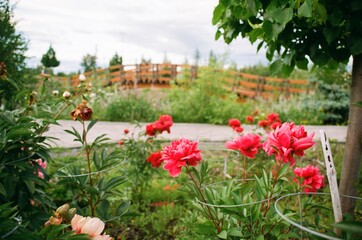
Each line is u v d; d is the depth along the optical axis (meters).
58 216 1.11
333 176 1.32
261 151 3.59
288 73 2.38
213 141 6.00
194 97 11.62
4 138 1.75
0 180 1.82
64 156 4.36
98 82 12.46
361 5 1.75
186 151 1.46
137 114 10.35
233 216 1.44
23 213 1.83
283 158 1.40
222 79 12.91
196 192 1.56
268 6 1.79
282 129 1.41
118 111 10.31
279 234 1.51
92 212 2.21
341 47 2.17
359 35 1.84
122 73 18.52
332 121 13.43
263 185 1.58
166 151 1.54
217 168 4.16
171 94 12.45
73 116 2.03
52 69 9.35
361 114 2.08
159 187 3.83
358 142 2.08
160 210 3.20
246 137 1.66
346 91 13.65
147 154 3.65
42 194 2.07
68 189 2.34
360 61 2.08
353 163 2.10
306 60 2.32
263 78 17.86
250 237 1.50
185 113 11.32
